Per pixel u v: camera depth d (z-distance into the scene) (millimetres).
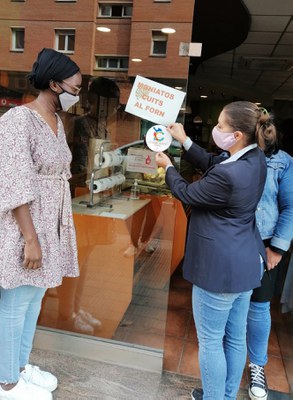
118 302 2221
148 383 1985
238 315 1637
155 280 2209
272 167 1778
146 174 2162
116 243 2217
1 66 2207
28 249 1443
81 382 1957
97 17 2086
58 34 2162
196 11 3518
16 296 1560
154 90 1967
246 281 1463
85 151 2221
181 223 2283
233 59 5453
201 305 1533
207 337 1565
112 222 2217
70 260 1715
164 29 1992
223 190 1384
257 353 1958
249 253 1475
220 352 1577
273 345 2455
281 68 5777
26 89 2178
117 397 1863
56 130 1604
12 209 1414
